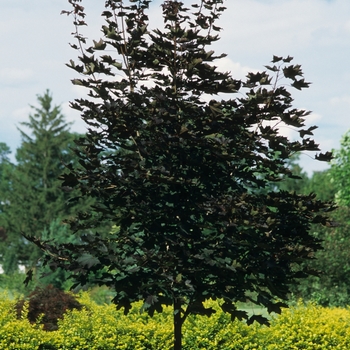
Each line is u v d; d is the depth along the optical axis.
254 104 7.90
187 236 7.87
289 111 7.85
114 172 7.97
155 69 8.43
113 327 11.31
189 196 8.04
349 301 19.25
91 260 7.46
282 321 11.73
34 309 12.25
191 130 7.82
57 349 10.91
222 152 7.89
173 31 7.96
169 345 11.20
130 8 8.42
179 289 7.80
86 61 7.98
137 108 8.08
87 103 8.15
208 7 8.57
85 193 8.06
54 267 7.93
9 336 10.51
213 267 7.86
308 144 7.94
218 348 11.34
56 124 40.91
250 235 7.80
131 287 7.67
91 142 8.38
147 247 7.93
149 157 8.17
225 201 7.61
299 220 8.09
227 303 8.17
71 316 11.82
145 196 8.04
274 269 7.83
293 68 7.58
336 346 11.12
